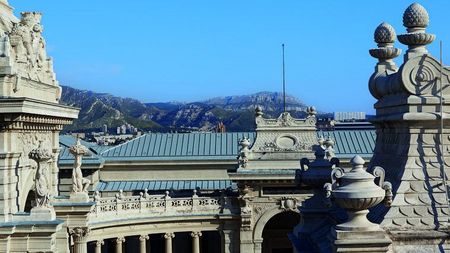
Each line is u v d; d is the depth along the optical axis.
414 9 24.17
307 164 32.72
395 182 23.77
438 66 23.47
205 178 102.31
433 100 23.31
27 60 54.88
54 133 62.25
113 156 102.50
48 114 55.28
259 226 92.38
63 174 96.56
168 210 90.38
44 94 59.41
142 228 88.00
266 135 94.81
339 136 106.44
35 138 56.88
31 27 57.00
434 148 23.52
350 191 20.70
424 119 23.23
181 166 102.31
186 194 99.75
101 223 81.12
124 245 99.12
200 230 92.38
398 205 22.77
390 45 28.95
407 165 23.41
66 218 64.38
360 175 20.97
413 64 23.61
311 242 29.27
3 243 49.44
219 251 103.38
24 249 49.81
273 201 92.44
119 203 85.12
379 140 27.86
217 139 107.19
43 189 50.72
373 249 20.88
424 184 23.09
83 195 64.88
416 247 22.08
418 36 23.91
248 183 91.62
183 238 102.88
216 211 92.75
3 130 50.47
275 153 93.81
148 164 102.06
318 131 108.69
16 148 51.59
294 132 94.62
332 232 21.66
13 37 52.69
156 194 99.88
